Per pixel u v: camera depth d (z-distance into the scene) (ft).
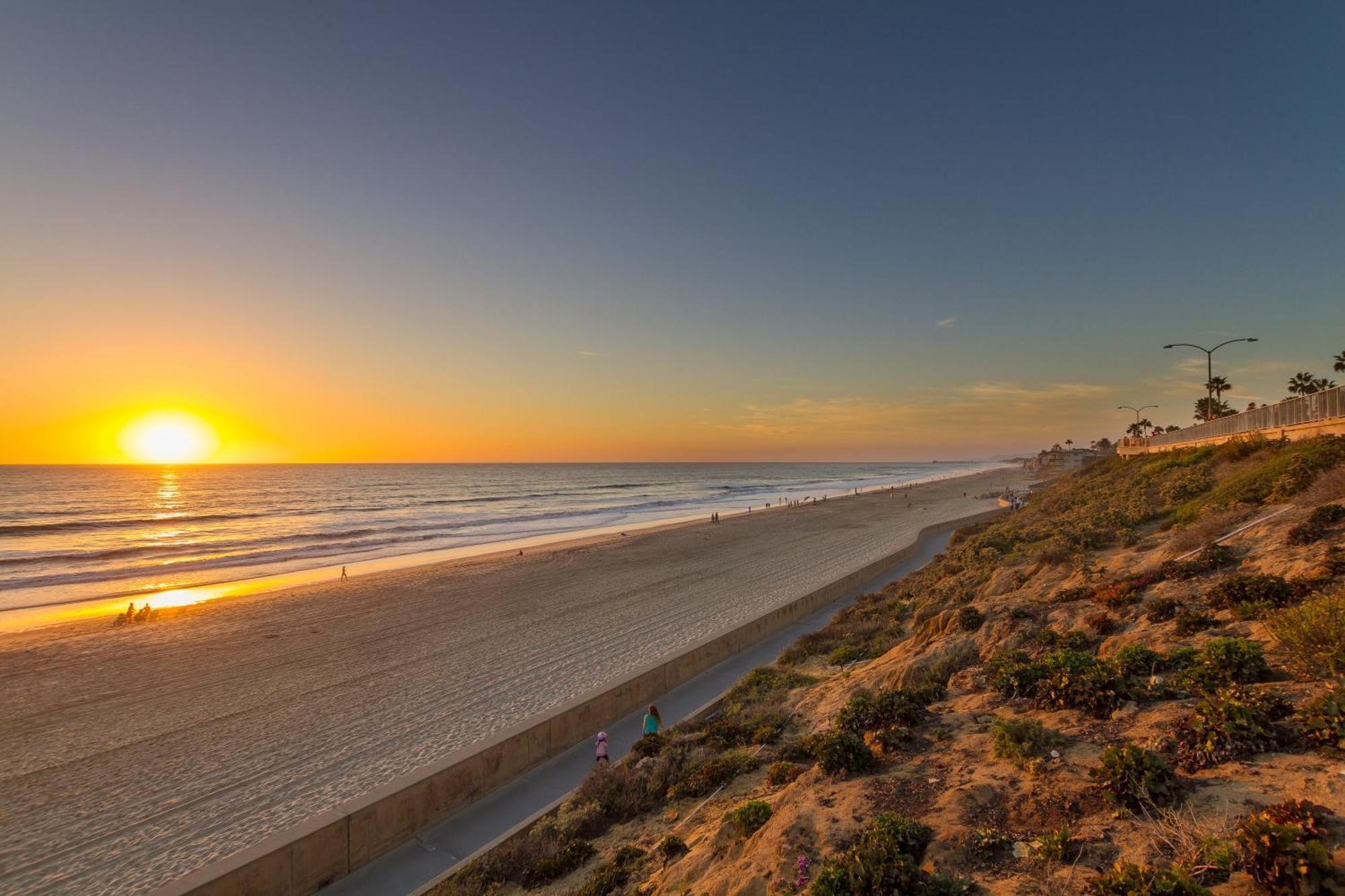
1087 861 21.79
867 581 139.44
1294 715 26.45
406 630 104.58
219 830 49.83
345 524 276.00
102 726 68.33
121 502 362.12
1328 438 85.15
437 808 51.44
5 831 49.75
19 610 123.65
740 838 32.40
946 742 35.47
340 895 43.06
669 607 119.65
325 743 64.08
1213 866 19.36
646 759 55.36
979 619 61.52
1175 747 27.17
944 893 21.83
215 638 100.68
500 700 74.84
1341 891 16.28
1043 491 270.87
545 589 136.98
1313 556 46.93
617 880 36.27
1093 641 47.85
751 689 72.84
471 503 399.24
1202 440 155.33
